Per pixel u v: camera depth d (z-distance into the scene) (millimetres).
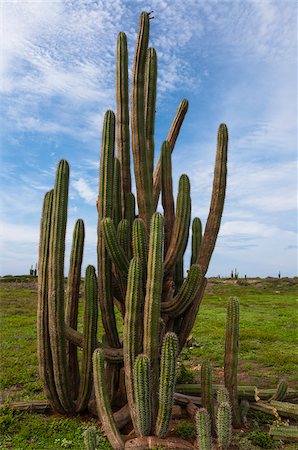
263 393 6887
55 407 6152
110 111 5984
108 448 4984
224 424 4500
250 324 15312
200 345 11641
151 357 4977
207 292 31922
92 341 5898
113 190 6023
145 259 5496
